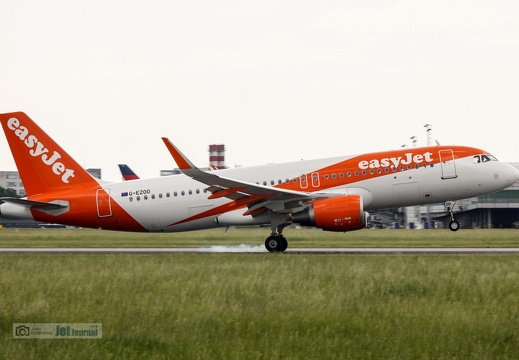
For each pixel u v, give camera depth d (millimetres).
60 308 57188
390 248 119750
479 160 108438
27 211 115688
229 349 43969
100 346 45344
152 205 113125
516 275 71375
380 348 44000
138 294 63406
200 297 61312
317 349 43875
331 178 108250
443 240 146250
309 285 66625
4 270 82688
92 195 114562
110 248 128125
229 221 109688
